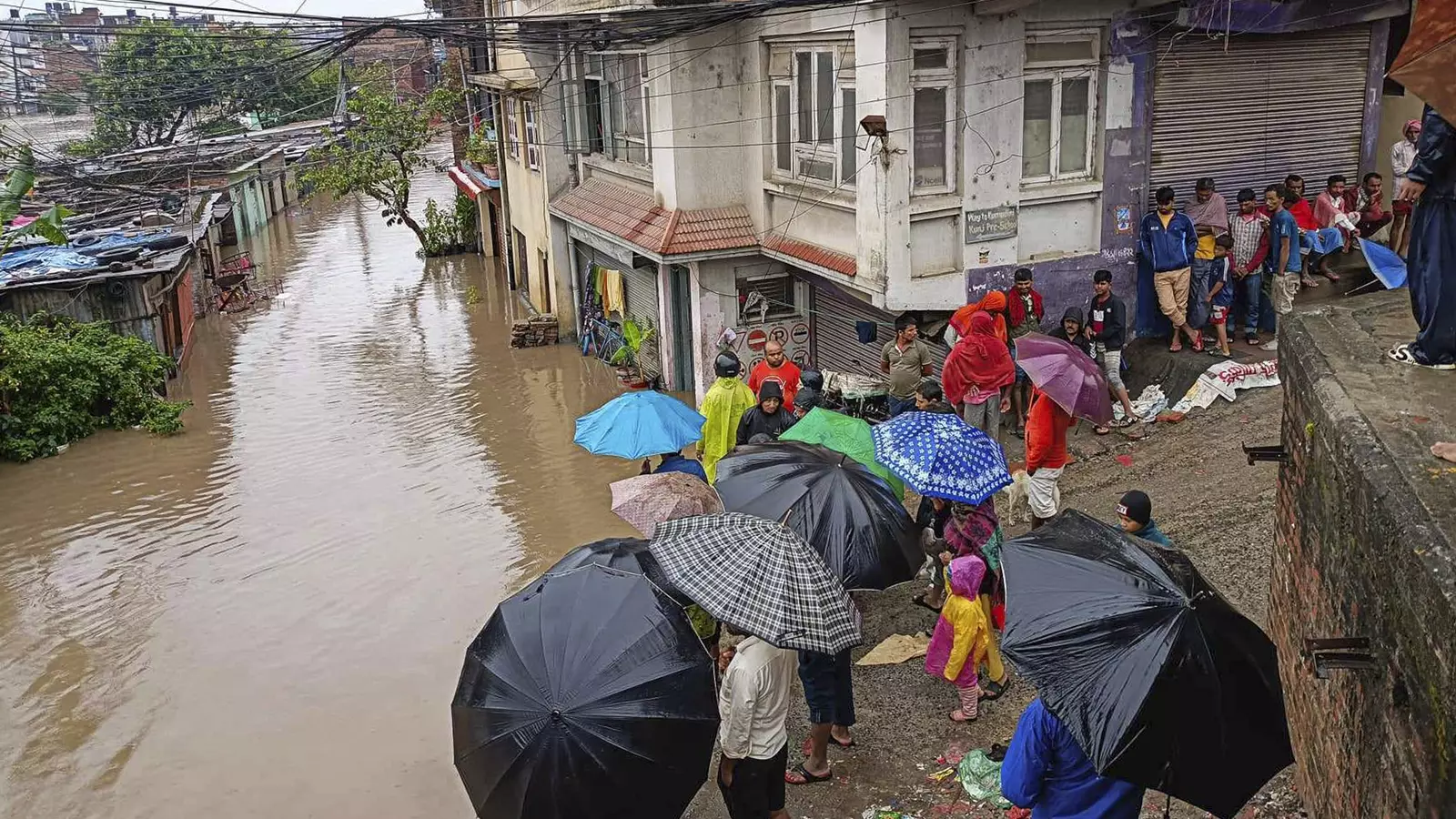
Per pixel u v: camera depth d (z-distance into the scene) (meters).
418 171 51.09
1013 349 11.03
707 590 5.28
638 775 4.71
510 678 4.88
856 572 6.44
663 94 13.82
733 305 14.49
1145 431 10.54
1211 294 11.03
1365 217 12.58
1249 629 4.42
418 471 13.82
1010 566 4.82
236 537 12.10
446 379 18.20
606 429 8.85
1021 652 4.40
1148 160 11.83
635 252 15.04
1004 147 11.17
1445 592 3.23
